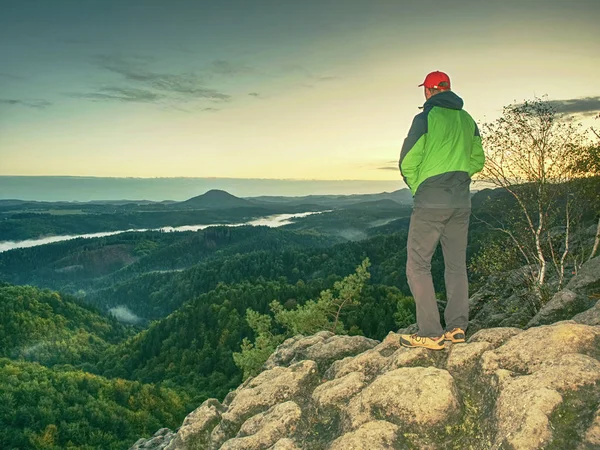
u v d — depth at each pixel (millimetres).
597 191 8742
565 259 10008
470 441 3266
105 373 121312
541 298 7750
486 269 10625
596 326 3723
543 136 8797
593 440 2688
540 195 8922
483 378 3691
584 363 3221
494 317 7969
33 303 163000
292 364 5656
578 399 3002
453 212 3939
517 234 10164
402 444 3332
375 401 3748
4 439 64188
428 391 3562
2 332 142875
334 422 4047
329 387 4418
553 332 3734
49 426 67625
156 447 7844
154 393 85312
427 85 4172
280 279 173750
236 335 104188
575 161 8609
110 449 67375
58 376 83750
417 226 4047
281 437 4090
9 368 81562
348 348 5629
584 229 10734
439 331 4145
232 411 4969
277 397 4863
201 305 125812
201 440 5234
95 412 74125
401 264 139500
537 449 2748
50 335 151250
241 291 130375
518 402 3100
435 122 3844
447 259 4328
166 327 125938
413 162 3920
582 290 6633
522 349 3719
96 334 172250
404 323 29109
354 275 16859
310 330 17328
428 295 4102
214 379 92625
